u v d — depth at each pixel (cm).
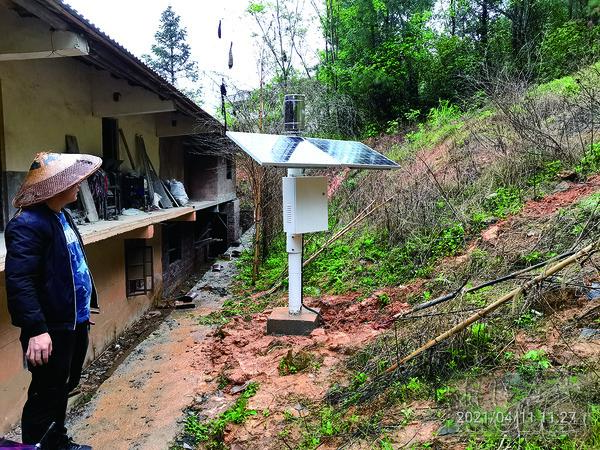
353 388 377
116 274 764
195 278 1266
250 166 1035
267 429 359
